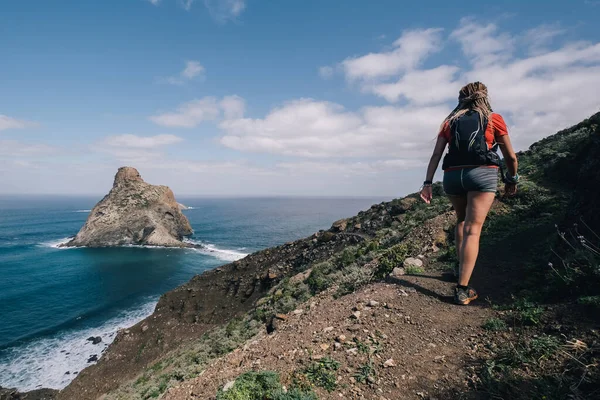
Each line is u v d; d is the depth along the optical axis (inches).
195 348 678.5
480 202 170.6
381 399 127.9
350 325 199.8
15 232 5664.4
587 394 104.0
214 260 3442.4
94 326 1717.5
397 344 166.4
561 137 631.2
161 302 1572.3
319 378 147.1
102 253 3735.2
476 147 162.1
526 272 213.3
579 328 135.7
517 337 147.3
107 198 4621.1
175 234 4692.4
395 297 229.1
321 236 1384.1
